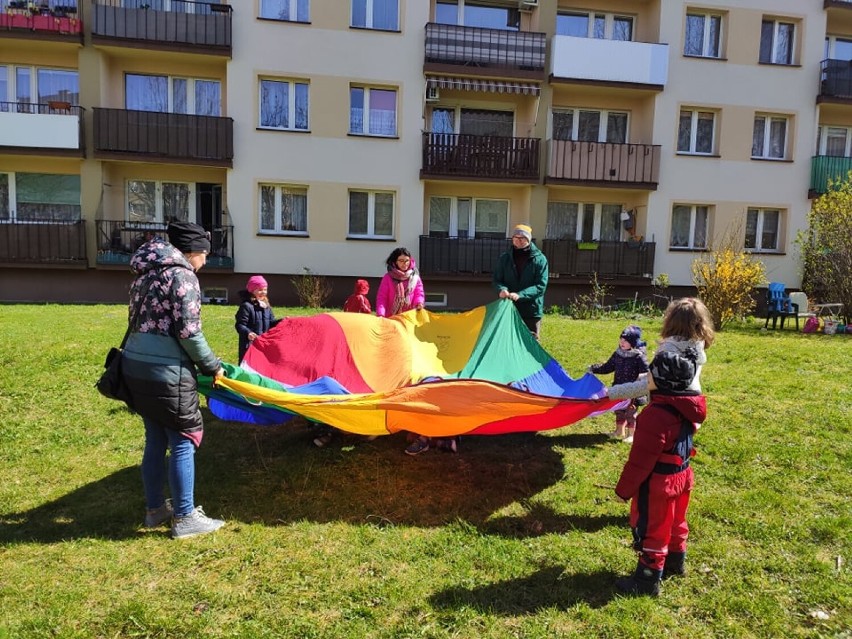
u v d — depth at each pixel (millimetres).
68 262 16109
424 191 17969
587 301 17141
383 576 3395
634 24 18969
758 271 14109
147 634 2855
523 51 17484
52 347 8570
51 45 16078
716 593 3238
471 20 18375
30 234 15969
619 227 19594
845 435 5695
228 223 16859
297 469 4879
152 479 3852
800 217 19203
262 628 2916
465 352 6051
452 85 17266
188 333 3576
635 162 18141
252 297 6492
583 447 5516
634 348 5672
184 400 3652
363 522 4047
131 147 16047
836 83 18859
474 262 17672
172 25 16062
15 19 15547
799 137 19000
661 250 18688
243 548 3672
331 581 3336
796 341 11445
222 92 17297
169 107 17250
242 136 16656
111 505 4172
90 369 7508
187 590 3215
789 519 4086
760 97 18734
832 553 3668
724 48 18562
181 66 17047
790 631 2941
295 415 4773
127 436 5477
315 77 16844
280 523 4016
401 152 17391
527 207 18312
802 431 5809
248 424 5980
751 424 6012
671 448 3186
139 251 3730
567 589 3273
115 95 16891
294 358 5555
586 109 19000
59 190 17016
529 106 18422
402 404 4020
